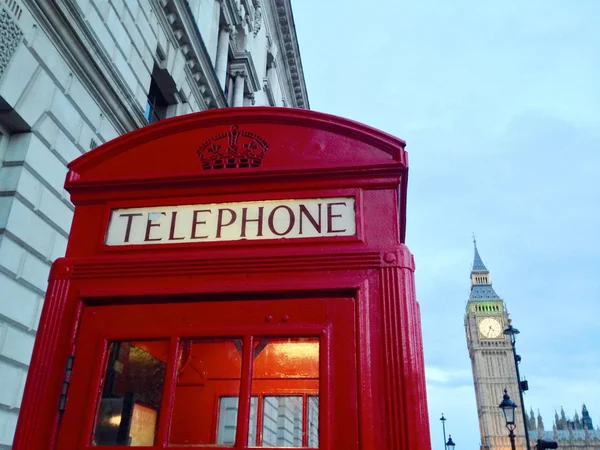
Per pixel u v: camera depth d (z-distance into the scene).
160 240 2.19
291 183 2.20
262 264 2.03
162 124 2.48
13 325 5.86
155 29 10.39
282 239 2.09
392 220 2.09
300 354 1.90
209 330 1.93
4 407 5.54
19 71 6.18
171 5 10.90
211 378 1.92
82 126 7.57
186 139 2.44
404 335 1.84
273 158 2.31
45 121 6.69
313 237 2.08
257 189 2.21
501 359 98.81
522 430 91.06
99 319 2.04
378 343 1.85
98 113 8.05
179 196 2.26
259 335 1.90
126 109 8.70
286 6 23.94
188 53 12.06
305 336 1.88
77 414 1.88
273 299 1.97
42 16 6.60
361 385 1.77
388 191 2.15
